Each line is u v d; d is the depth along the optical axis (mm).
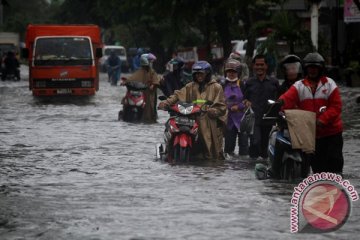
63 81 70750
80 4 166000
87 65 71188
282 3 83500
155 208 20500
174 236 17297
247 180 25469
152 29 129875
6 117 50125
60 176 26422
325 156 25797
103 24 161250
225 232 17688
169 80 41562
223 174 26969
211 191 23234
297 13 96562
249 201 21531
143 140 37469
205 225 18391
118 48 143750
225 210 20219
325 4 97062
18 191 23375
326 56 85875
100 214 19750
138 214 19734
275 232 17719
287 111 24859
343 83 85625
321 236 17391
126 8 99250
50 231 17891
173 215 19594
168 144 30859
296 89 25422
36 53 70938
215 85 31531
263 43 78250
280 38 78188
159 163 29875
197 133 30906
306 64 25344
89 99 69062
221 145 31516
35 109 57156
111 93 78000
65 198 22141
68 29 72188
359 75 79312
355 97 64625
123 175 26641
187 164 29781
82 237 17250
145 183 24844
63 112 54406
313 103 25344
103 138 38219
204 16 101562
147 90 48344
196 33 141000
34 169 28047
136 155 32062
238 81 32969
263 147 31672
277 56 78125
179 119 30609
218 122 31453
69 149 33844
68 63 70875
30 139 37656
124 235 17406
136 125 45594
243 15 100375
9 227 18375
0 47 157000
